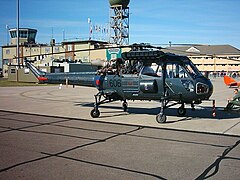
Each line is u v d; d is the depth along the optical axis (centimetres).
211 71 9344
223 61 9231
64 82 1487
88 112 1370
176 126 1031
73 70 4856
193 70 1135
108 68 1272
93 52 6397
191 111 1423
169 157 645
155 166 581
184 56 1168
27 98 2066
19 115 1260
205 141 805
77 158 629
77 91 2839
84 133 893
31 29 8212
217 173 545
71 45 6706
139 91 1184
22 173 531
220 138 845
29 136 840
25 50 7494
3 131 910
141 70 1180
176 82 1113
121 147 726
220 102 1847
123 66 1227
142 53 1130
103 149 705
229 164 600
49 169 555
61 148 710
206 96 1116
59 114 1298
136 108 1536
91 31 6538
